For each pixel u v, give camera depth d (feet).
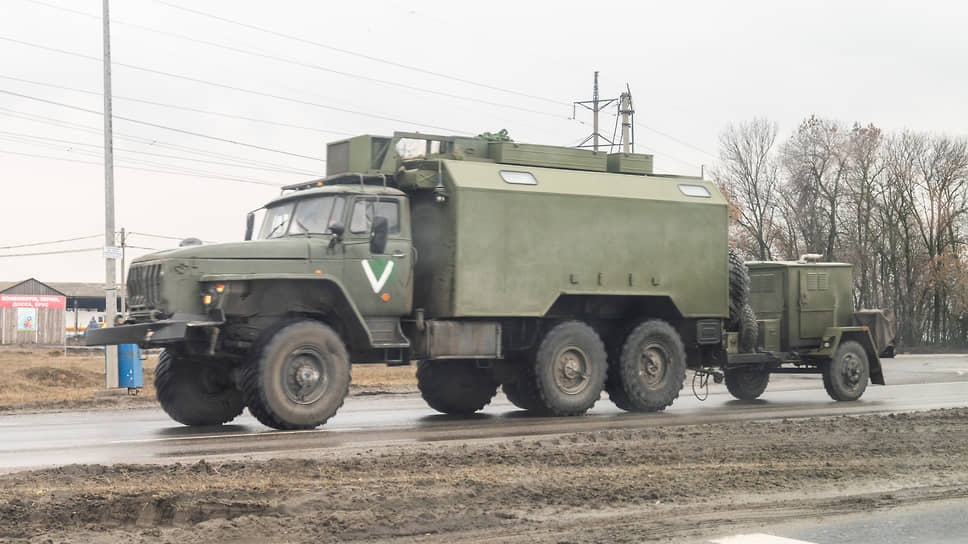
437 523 18.76
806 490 22.61
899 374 93.76
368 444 31.73
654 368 47.93
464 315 43.70
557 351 45.09
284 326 38.19
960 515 20.13
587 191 47.32
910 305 205.05
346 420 43.42
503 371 47.37
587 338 45.96
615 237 47.88
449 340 43.96
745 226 189.47
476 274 44.04
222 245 39.50
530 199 45.57
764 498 21.63
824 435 33.12
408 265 43.57
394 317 43.32
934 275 200.03
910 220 203.10
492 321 45.24
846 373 55.11
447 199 44.16
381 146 45.24
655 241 49.14
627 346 47.14
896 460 27.14
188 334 38.37
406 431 36.94
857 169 189.67
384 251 42.83
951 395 58.03
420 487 22.24
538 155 48.29
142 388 66.90
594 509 20.35
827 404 51.80
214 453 29.48
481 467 25.58
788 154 190.39
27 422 43.45
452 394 47.98
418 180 44.04
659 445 30.53
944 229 201.26
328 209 42.39
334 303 41.09
